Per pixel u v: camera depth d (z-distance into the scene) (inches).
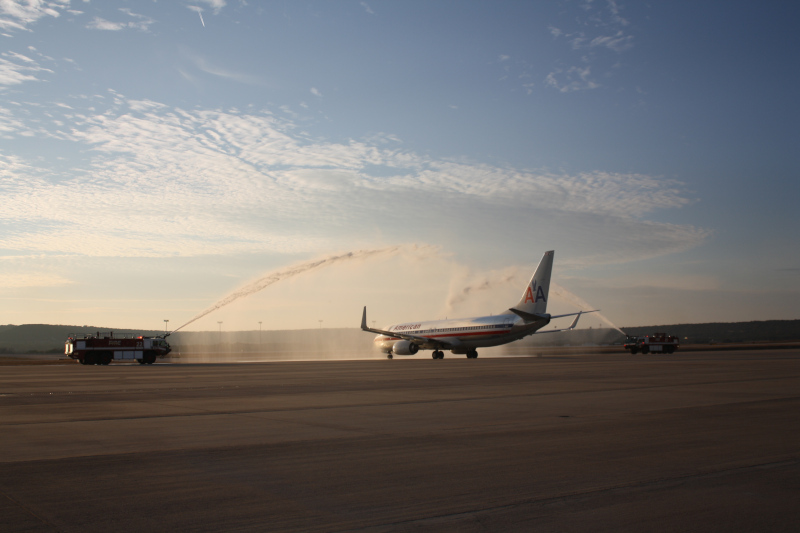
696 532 270.2
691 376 1259.8
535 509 306.3
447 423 609.0
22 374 1678.2
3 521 294.0
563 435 527.8
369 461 426.3
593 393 909.8
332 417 665.0
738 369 1504.7
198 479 377.1
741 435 519.5
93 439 529.7
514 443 491.2
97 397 933.8
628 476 374.3
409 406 765.3
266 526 285.3
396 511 306.0
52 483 369.4
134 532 278.1
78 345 2375.7
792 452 445.1
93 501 329.1
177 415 696.4
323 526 284.5
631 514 296.5
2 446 497.0
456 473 386.6
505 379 1238.3
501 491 341.4
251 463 423.5
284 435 543.2
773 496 326.6
